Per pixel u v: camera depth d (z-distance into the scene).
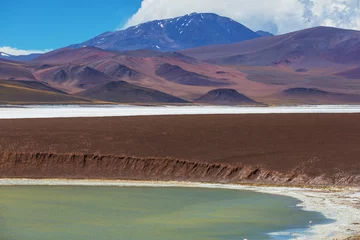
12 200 49.50
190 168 61.31
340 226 38.53
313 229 37.94
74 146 68.44
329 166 58.69
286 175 57.88
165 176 60.97
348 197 49.28
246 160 61.84
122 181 59.81
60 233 37.78
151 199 49.78
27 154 65.81
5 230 38.53
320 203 46.75
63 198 50.47
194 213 43.88
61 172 63.31
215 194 51.94
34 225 40.03
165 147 67.31
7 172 63.62
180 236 36.94
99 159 64.44
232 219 41.62
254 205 46.50
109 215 43.28
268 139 70.06
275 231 37.84
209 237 36.69
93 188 55.81
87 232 38.03
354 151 62.84
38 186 57.16
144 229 38.88
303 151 63.84
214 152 64.88
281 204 46.72
